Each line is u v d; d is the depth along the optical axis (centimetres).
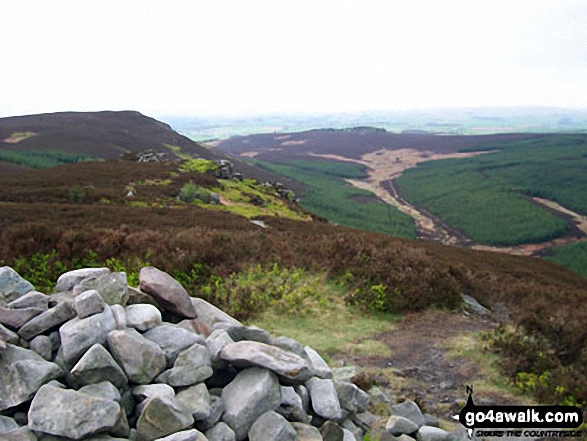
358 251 1356
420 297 1182
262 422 492
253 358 545
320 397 588
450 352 941
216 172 6900
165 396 477
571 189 18138
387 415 671
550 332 1009
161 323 611
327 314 1086
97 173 5834
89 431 429
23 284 654
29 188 4606
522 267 3050
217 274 1216
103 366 486
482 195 17938
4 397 464
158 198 4694
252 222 3161
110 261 1229
